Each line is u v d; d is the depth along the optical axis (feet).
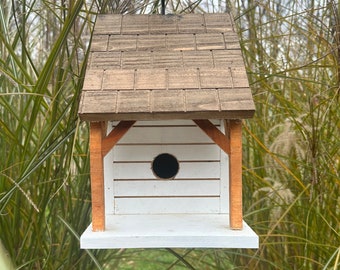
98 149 4.24
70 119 5.15
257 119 6.34
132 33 4.87
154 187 5.04
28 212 5.71
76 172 6.51
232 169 4.30
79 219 5.69
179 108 4.03
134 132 5.03
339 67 5.53
